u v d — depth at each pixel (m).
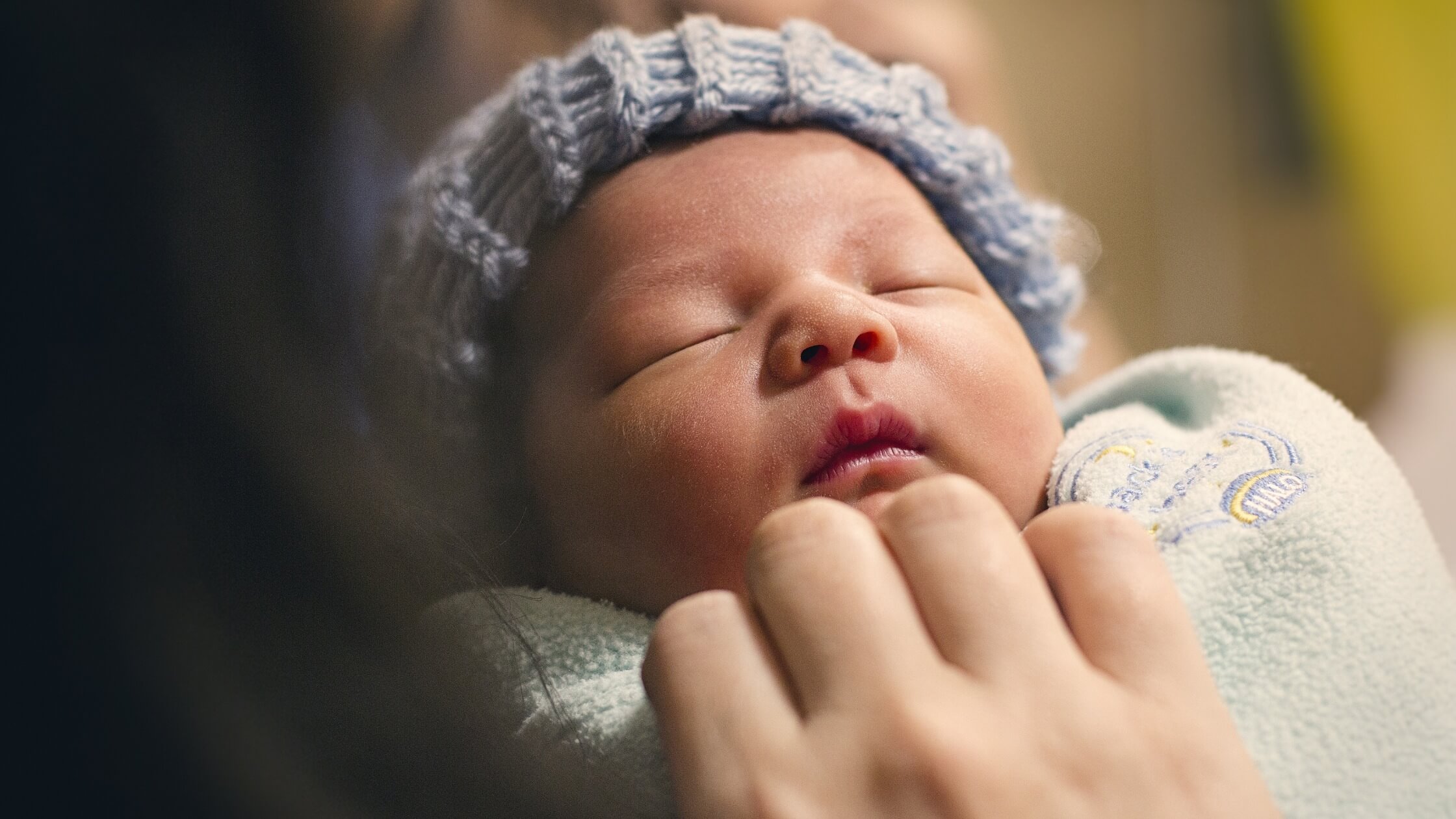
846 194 0.81
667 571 0.71
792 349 0.69
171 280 0.39
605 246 0.79
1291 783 0.54
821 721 0.43
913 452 0.70
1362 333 2.00
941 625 0.45
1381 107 1.98
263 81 0.44
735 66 0.82
